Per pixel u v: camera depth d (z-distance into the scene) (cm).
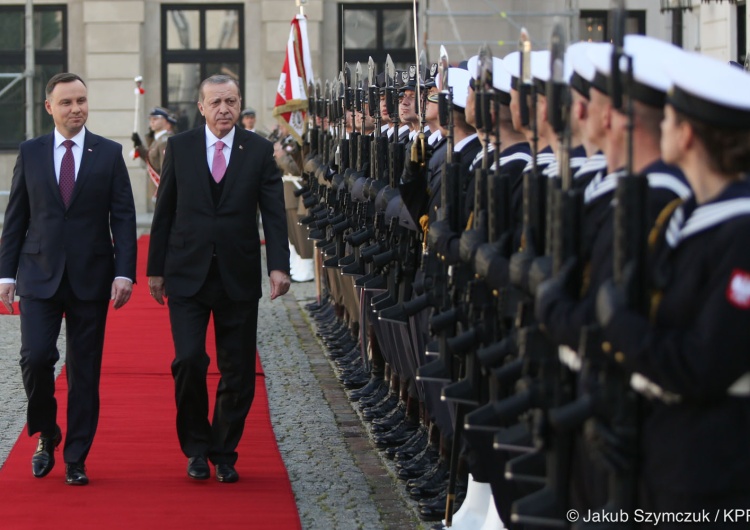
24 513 661
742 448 352
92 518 652
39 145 736
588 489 411
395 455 784
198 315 729
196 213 725
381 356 976
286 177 1655
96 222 733
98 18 2892
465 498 651
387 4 2917
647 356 351
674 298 357
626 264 366
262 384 1050
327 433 877
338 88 1102
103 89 2902
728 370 343
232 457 737
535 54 568
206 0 2953
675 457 360
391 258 755
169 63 2969
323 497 714
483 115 559
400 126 995
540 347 436
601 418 379
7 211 741
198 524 642
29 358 720
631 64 382
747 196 353
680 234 360
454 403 639
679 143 362
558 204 409
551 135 530
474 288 550
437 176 694
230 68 2975
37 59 2952
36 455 745
